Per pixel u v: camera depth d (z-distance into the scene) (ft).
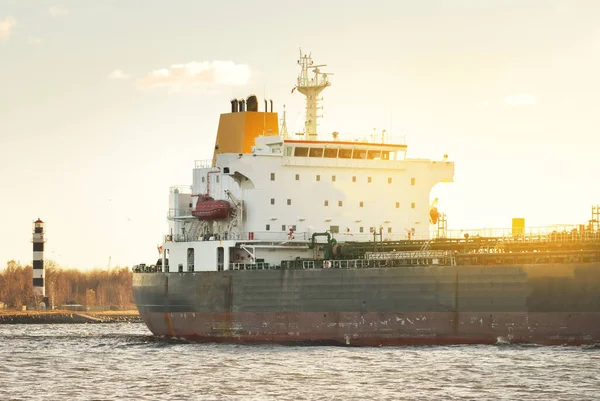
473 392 645.51
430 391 651.66
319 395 648.38
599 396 627.87
